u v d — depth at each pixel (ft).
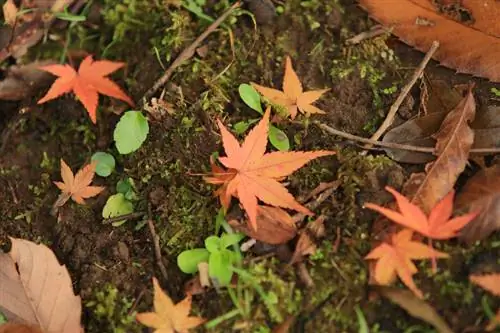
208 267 1.55
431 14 1.67
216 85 1.68
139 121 1.65
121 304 1.57
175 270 1.59
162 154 1.65
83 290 1.59
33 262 1.59
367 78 1.67
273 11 1.73
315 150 1.62
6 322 1.57
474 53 1.64
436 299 1.50
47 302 1.57
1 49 1.78
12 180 1.73
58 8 1.78
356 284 1.52
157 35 1.76
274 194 1.54
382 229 1.54
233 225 1.57
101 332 1.57
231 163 1.55
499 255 1.52
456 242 1.53
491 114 1.59
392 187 1.57
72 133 1.74
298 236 1.55
